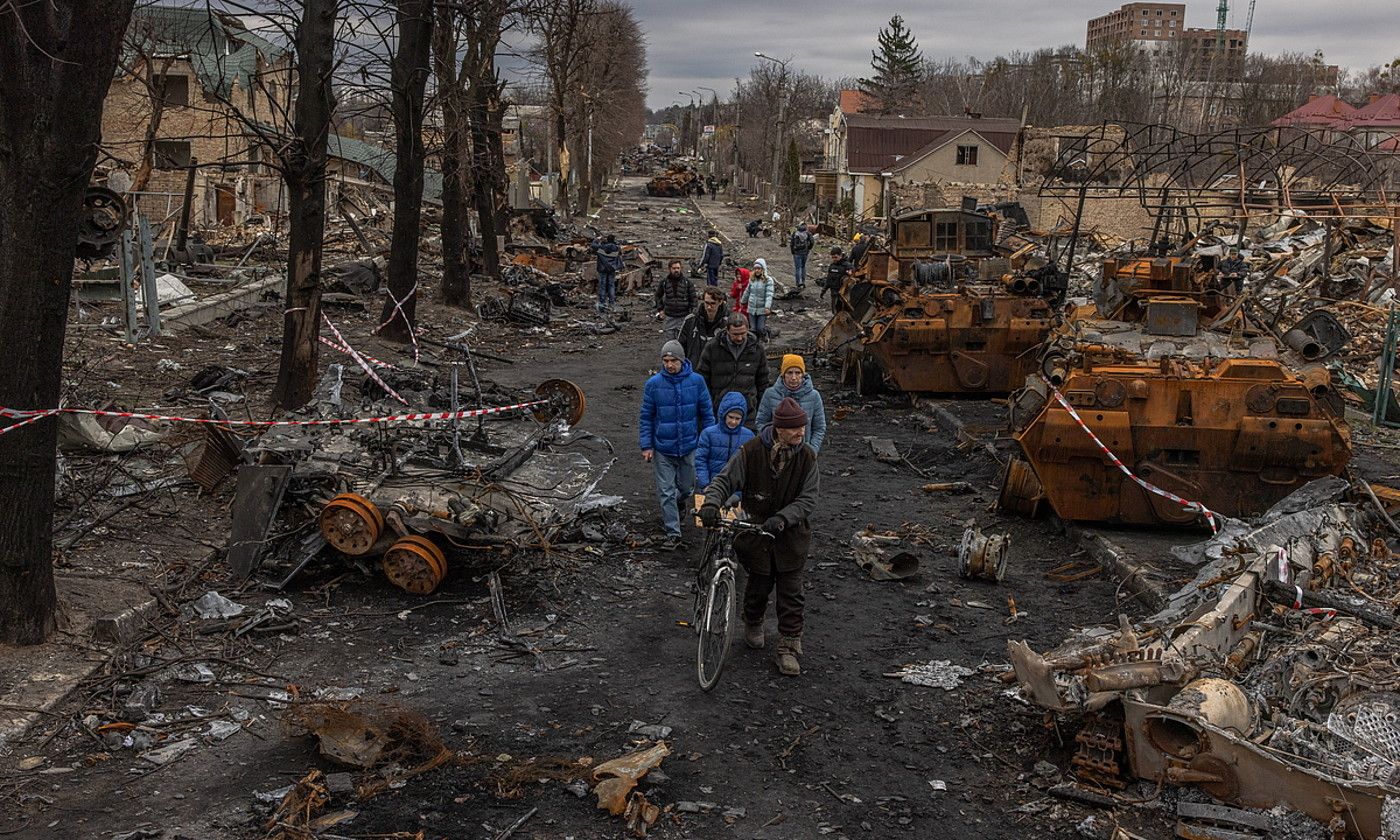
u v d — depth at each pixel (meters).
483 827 5.17
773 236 54.72
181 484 9.84
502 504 8.46
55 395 6.62
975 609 8.27
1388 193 21.42
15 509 6.54
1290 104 63.59
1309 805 4.98
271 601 7.80
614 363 19.45
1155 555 8.90
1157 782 5.44
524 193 48.09
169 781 5.52
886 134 62.72
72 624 6.94
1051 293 16.03
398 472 8.58
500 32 24.20
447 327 21.59
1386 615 6.57
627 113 87.44
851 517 10.66
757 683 6.91
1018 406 10.34
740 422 8.71
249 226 34.88
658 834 5.17
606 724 6.27
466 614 7.84
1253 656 6.32
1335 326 12.34
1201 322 11.21
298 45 12.35
